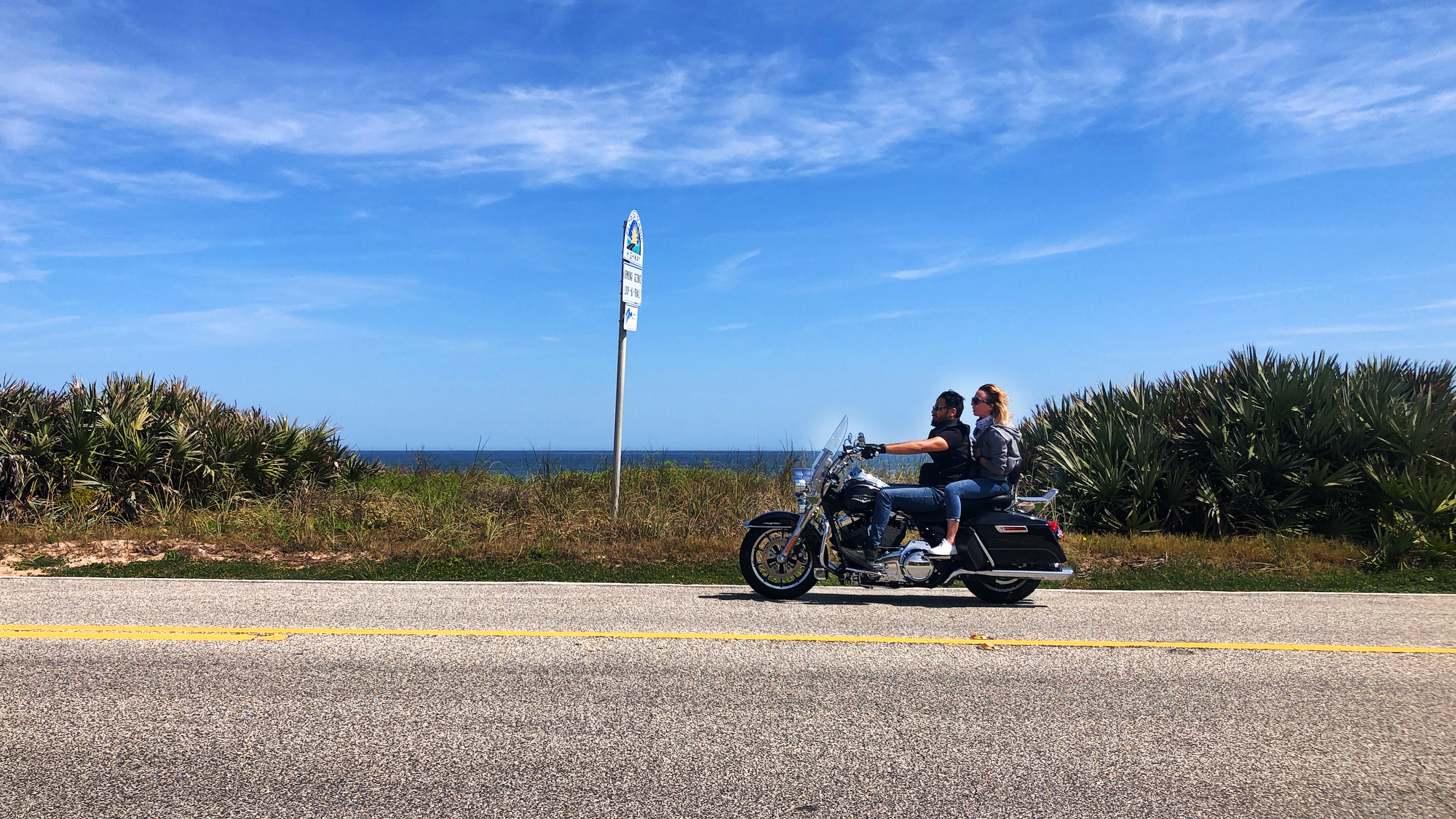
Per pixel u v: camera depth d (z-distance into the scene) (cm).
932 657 574
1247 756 400
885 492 784
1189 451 1288
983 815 341
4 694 482
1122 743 415
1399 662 566
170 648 587
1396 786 368
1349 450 1227
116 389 1462
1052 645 609
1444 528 1084
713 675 527
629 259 1295
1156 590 877
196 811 341
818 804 349
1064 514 1246
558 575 945
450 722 440
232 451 1412
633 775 376
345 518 1252
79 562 998
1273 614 736
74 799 351
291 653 575
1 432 1291
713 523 1230
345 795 355
